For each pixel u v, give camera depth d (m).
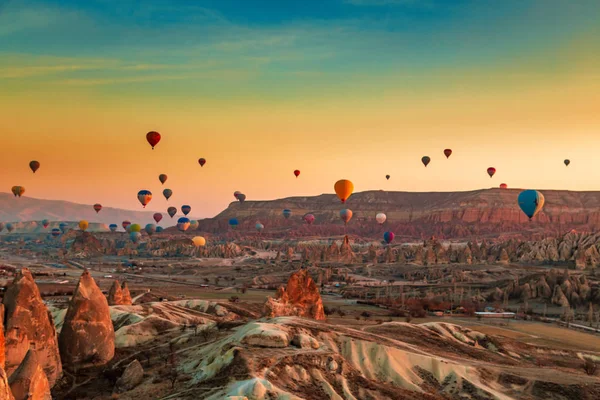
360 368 90.12
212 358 87.06
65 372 87.75
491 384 89.75
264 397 70.44
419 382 89.00
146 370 89.94
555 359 117.75
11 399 54.47
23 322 78.50
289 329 94.44
